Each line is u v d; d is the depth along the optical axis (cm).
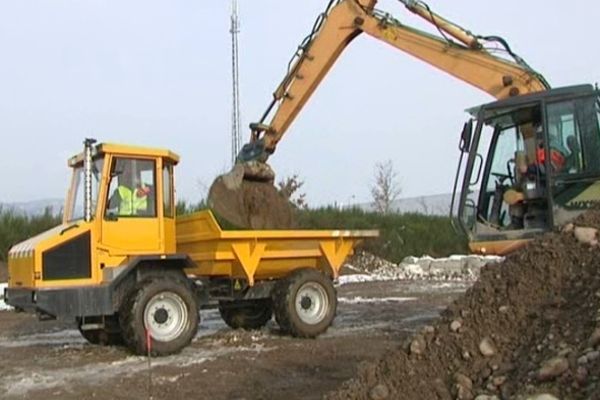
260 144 1239
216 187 1143
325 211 2778
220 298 1141
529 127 962
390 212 3073
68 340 1203
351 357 926
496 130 977
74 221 1068
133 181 1052
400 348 520
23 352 1080
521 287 512
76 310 981
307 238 1158
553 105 923
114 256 1026
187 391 776
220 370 876
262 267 1141
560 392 409
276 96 1273
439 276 2342
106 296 999
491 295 520
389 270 2505
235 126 2389
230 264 1116
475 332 499
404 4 1224
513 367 459
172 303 1012
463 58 1177
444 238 2831
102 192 1023
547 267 518
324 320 1138
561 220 893
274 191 1218
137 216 1048
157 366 919
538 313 488
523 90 1131
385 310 1463
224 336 1156
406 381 488
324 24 1272
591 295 469
